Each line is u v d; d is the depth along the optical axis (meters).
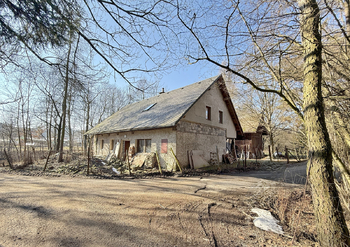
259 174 10.46
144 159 12.52
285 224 3.89
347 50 3.47
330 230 2.56
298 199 5.27
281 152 22.31
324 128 2.85
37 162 14.24
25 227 3.59
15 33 3.33
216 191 6.51
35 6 3.10
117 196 5.75
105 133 18.23
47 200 5.25
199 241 3.20
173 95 17.03
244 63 4.58
